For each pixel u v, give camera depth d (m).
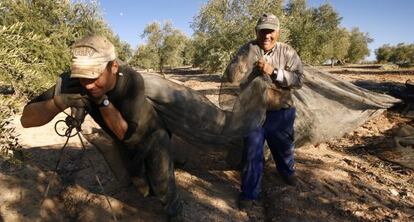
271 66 3.87
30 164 4.49
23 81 2.92
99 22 11.91
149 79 2.96
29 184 4.14
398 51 67.62
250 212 4.08
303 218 4.02
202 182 4.45
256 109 3.85
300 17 30.11
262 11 19.69
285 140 4.29
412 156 5.94
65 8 10.72
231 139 3.76
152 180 3.20
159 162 3.09
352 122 6.98
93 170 4.09
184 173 4.57
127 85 2.58
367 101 7.08
